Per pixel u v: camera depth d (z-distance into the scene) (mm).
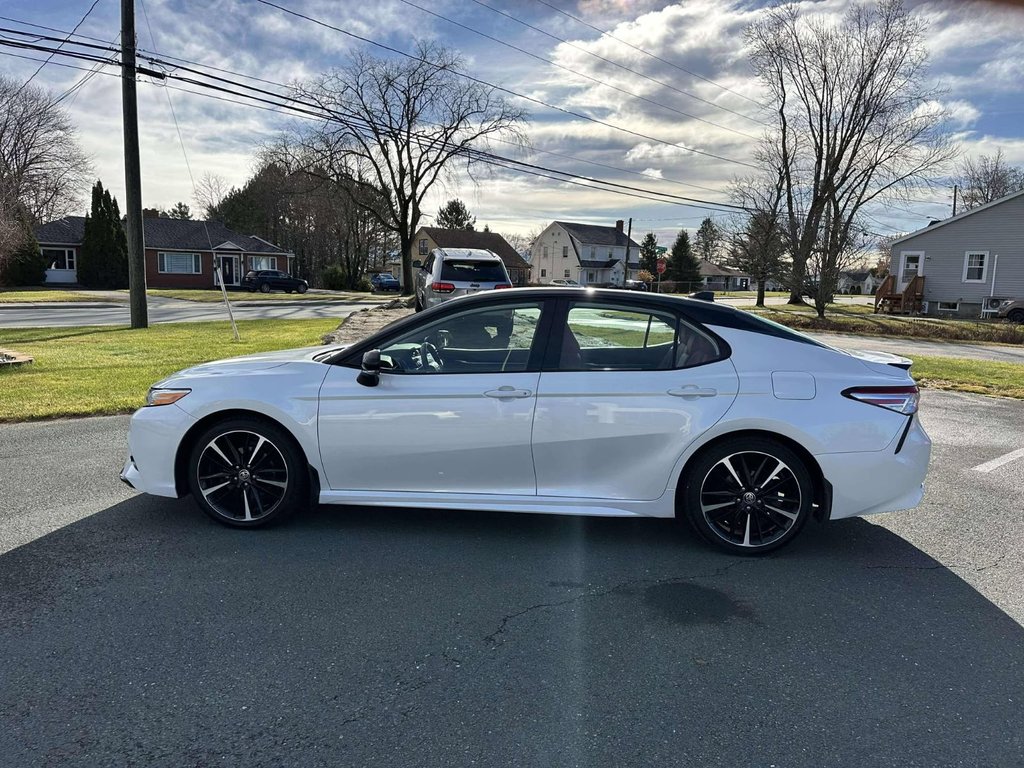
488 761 2248
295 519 4402
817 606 3359
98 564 3678
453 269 15297
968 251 34469
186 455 4203
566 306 4039
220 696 2566
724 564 3830
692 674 2768
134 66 15164
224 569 3650
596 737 2375
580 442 3891
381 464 4027
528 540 4129
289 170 40969
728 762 2256
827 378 3848
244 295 37812
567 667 2803
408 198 41000
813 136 32969
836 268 29234
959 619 3250
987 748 2332
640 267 90188
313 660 2818
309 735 2363
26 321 19969
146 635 2979
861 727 2441
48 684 2615
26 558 3738
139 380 9148
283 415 4020
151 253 46906
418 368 4082
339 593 3406
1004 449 6516
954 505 4895
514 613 3244
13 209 39594
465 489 4035
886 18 29844
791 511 3881
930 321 28359
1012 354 17594
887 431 3799
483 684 2676
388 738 2354
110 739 2320
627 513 3951
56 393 8227
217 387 4109
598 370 3930
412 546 4008
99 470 5344
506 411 3898
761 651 2945
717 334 3955
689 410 3818
